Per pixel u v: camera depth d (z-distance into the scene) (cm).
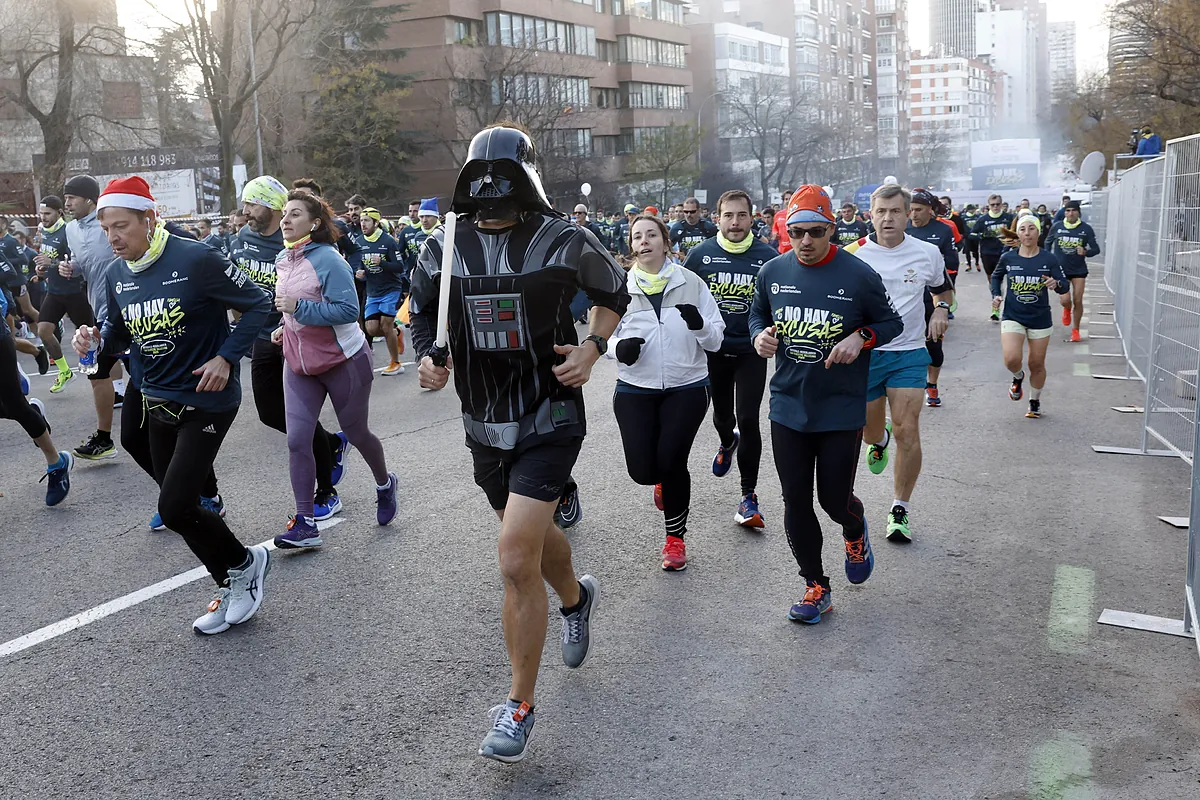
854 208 1884
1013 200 8606
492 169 346
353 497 701
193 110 3862
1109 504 655
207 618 478
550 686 418
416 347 373
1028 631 460
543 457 358
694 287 541
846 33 12912
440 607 502
